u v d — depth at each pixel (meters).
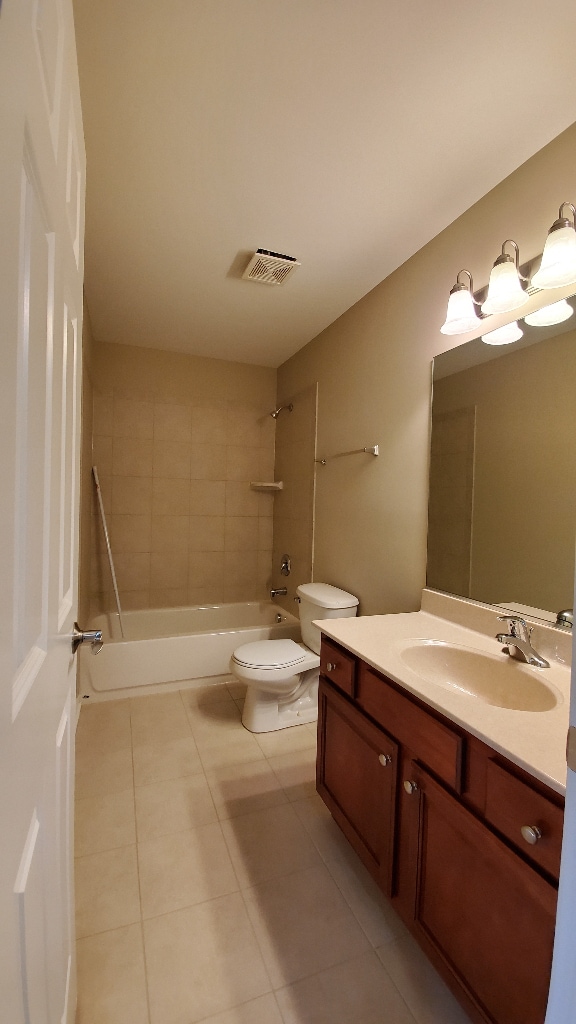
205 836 1.50
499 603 1.41
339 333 2.48
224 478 3.40
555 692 1.03
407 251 1.82
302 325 2.63
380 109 1.16
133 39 1.00
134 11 0.94
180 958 1.09
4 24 0.36
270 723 2.19
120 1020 0.96
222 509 3.40
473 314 1.38
